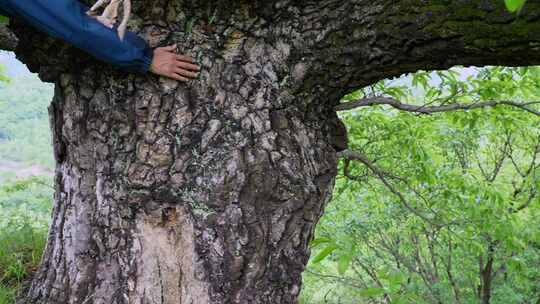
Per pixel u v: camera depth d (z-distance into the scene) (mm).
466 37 2020
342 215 6293
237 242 2395
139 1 2406
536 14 1825
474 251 5754
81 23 2164
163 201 2424
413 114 4598
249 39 2531
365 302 7344
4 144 15836
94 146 2570
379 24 2203
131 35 2326
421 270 7055
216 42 2502
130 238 2494
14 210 5199
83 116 2588
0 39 2971
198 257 2412
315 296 7812
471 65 2227
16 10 2160
